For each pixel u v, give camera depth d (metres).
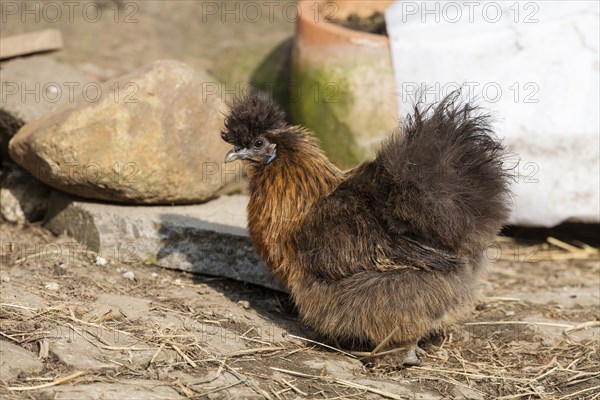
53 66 9.55
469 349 6.68
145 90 7.56
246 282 7.39
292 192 6.21
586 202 8.59
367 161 6.32
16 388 5.00
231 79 11.48
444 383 6.00
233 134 6.25
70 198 7.91
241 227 7.46
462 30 8.88
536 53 8.52
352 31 9.26
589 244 9.48
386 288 5.81
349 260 5.89
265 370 5.75
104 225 7.52
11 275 6.87
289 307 7.11
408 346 6.12
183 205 8.02
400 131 6.14
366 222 5.92
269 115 6.26
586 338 6.82
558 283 8.32
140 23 12.64
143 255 7.48
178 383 5.31
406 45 8.88
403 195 5.76
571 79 8.47
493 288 8.15
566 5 8.65
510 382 6.09
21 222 8.30
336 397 5.51
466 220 5.66
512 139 8.57
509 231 9.77
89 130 7.32
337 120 9.36
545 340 6.79
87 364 5.39
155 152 7.54
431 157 5.79
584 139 8.44
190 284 7.26
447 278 5.86
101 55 11.87
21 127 8.10
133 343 5.79
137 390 5.13
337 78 9.25
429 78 8.81
